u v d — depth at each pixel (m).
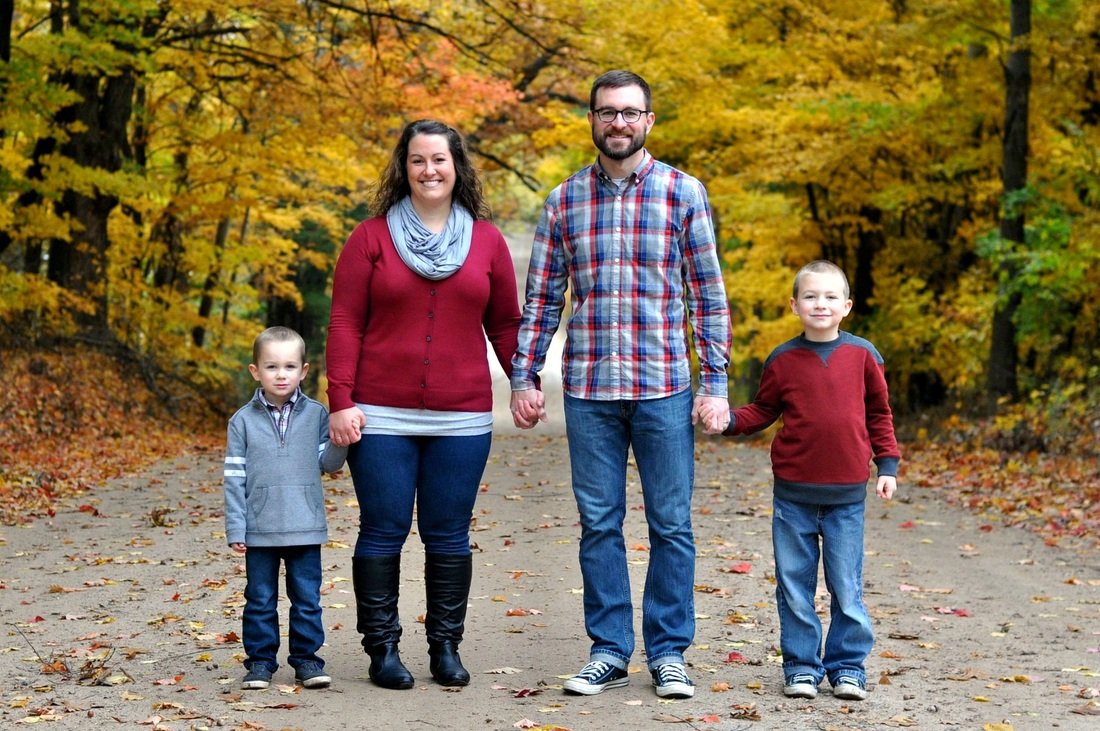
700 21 25.31
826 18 24.38
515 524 12.10
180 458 18.92
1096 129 20.55
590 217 6.21
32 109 18.94
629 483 15.12
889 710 5.89
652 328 6.18
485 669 6.62
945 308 24.81
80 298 22.20
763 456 19.41
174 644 7.27
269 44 24.81
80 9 20.11
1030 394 21.09
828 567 6.23
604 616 6.28
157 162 30.31
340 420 6.09
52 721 5.58
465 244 6.25
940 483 16.09
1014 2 20.14
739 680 6.46
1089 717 5.83
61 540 11.35
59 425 19.33
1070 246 18.97
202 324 26.89
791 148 24.84
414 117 25.03
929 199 27.06
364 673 6.51
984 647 7.47
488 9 24.84
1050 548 11.23
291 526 6.14
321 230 35.75
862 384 6.28
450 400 6.20
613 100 6.04
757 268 29.95
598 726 5.50
